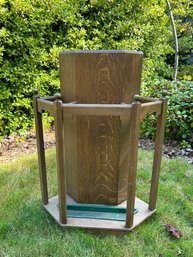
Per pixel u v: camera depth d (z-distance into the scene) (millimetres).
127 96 1525
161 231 1585
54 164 2512
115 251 1418
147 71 4227
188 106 2969
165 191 2027
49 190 2051
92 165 1635
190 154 2852
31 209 1778
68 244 1461
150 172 2381
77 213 1670
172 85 3342
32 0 3033
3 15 2785
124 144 1600
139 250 1432
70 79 1553
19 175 2279
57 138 1378
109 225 1559
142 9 4117
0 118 3035
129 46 3877
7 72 2973
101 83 1477
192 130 3057
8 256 1380
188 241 1511
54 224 1629
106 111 1313
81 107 1316
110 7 3783
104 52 1420
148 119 3273
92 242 1466
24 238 1514
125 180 1724
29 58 3154
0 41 2871
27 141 3188
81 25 3562
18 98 3201
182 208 1826
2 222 1635
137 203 1811
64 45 3488
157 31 4473
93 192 1699
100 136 1562
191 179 2260
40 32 3209
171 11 4656
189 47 6316
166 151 2928
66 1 3338
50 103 1396
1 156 2781
